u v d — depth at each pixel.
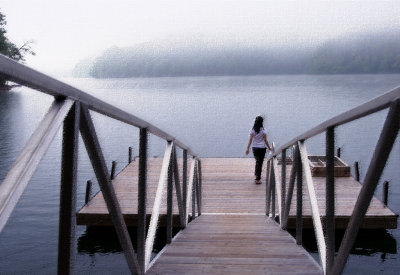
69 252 1.41
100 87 154.38
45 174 15.93
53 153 19.86
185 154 5.12
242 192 10.47
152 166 13.92
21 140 27.05
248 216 7.27
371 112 1.55
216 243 4.08
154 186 11.19
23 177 1.01
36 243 9.25
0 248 8.99
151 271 2.93
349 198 9.54
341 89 98.12
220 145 28.64
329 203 2.28
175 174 4.22
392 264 8.10
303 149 3.19
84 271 7.96
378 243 8.90
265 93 88.50
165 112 52.16
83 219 8.34
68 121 1.38
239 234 4.62
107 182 1.80
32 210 11.67
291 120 42.41
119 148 26.06
